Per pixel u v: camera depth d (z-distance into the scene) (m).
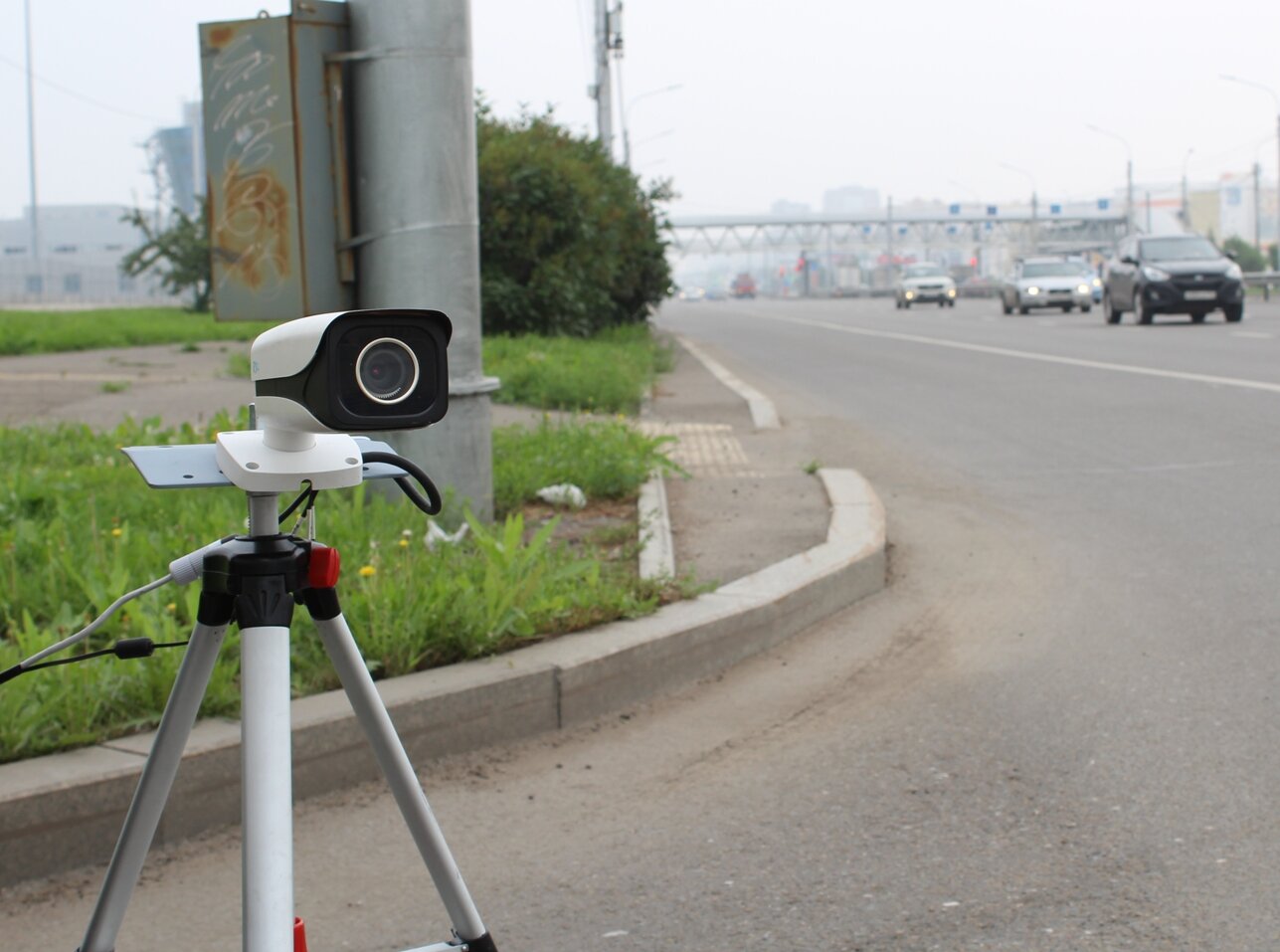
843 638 5.50
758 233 116.56
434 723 4.07
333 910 3.19
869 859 3.40
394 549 5.39
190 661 1.81
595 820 3.69
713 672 5.02
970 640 5.43
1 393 13.91
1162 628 5.49
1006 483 8.91
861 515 6.97
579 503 7.34
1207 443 10.20
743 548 6.32
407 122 6.07
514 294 20.78
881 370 18.81
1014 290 38.19
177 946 3.03
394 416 1.66
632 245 27.73
